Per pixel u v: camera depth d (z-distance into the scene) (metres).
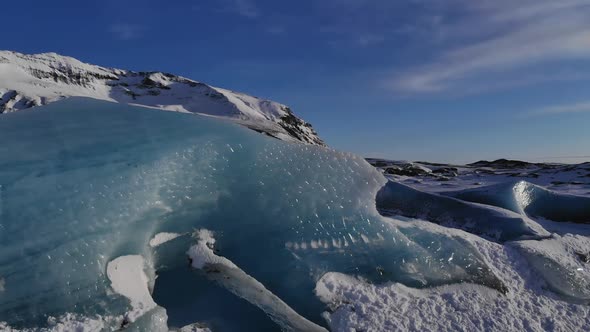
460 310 2.96
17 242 2.26
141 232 2.69
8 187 2.36
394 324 2.69
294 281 2.97
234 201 3.15
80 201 2.48
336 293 2.89
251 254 3.10
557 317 3.08
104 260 2.44
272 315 2.54
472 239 3.86
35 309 2.18
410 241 3.45
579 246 4.34
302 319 2.61
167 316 2.48
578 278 3.62
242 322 2.47
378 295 2.95
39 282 2.23
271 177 3.29
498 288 3.28
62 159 2.62
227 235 3.12
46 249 2.30
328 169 3.54
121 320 2.25
